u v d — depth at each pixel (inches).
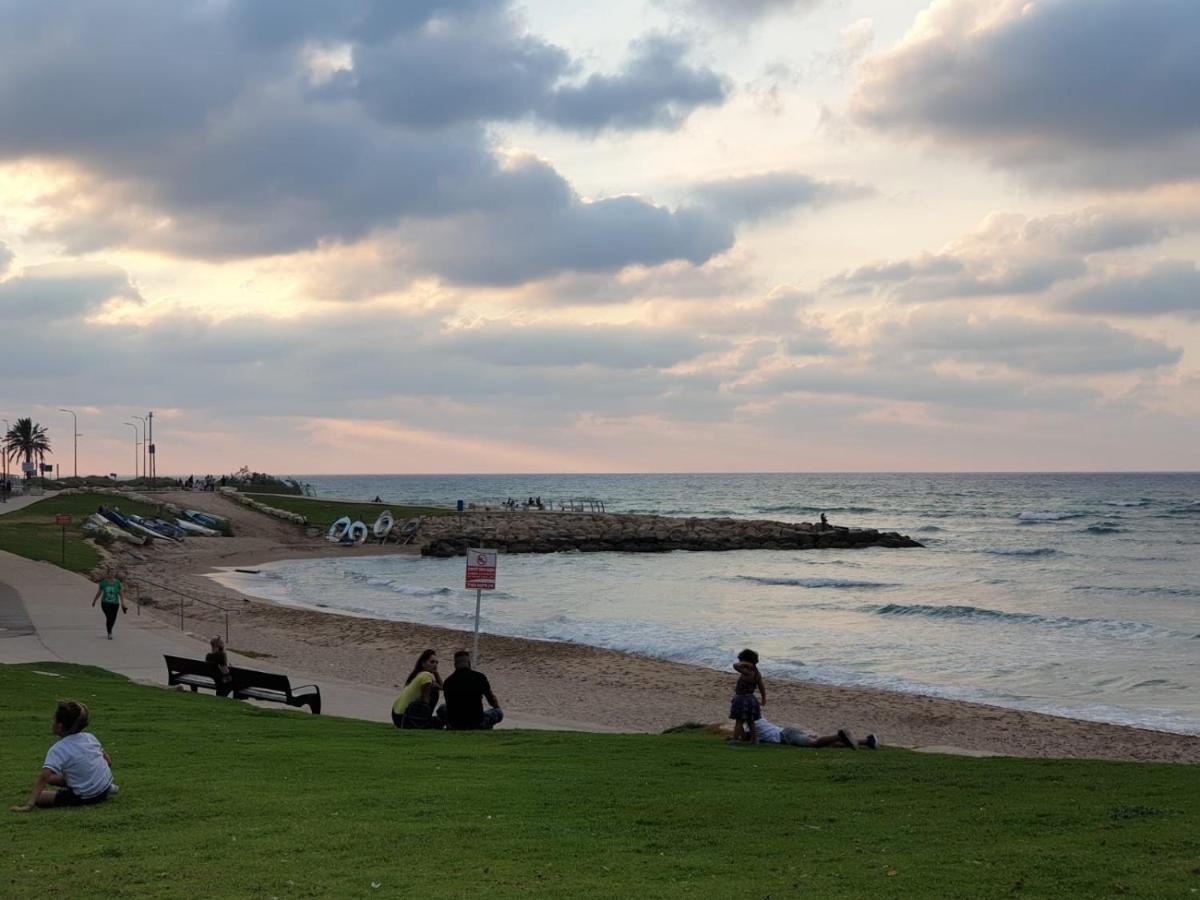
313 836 362.6
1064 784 487.2
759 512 6668.3
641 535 3750.0
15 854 336.2
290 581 2454.5
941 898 302.0
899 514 6264.8
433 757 545.6
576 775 497.0
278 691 845.2
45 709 669.3
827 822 402.3
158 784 442.9
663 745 622.8
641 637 1585.9
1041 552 3435.0
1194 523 4847.4
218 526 3649.1
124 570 2181.3
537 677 1224.8
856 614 1889.8
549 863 337.1
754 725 647.1
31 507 3678.6
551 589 2341.3
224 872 317.7
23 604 1448.1
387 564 2989.7
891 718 1003.9
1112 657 1402.6
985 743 903.1
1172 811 422.9
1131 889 309.0
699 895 302.4
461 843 359.3
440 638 1489.9
